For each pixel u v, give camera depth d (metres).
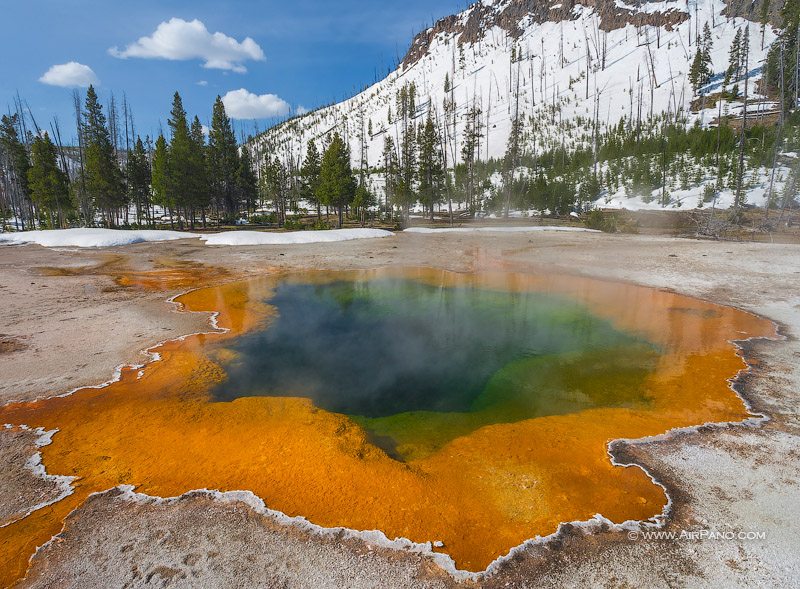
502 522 3.40
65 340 7.66
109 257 17.27
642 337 8.09
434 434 4.92
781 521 3.33
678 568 2.94
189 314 9.52
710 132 41.94
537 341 8.20
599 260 15.98
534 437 4.77
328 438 4.70
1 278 12.79
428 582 2.85
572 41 96.25
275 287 12.50
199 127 37.84
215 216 42.88
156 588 2.80
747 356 6.91
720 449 4.38
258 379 6.45
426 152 37.22
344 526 3.35
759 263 14.05
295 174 53.69
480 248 19.83
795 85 43.34
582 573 2.92
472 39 114.31
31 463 4.21
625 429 4.88
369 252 18.75
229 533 3.28
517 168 53.53
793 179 28.03
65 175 31.91
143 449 4.48
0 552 3.11
